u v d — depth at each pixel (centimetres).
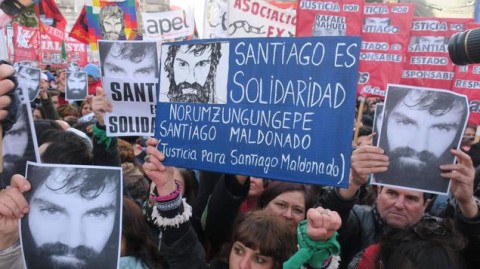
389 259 173
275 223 200
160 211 179
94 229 171
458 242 172
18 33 913
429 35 433
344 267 254
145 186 318
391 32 440
